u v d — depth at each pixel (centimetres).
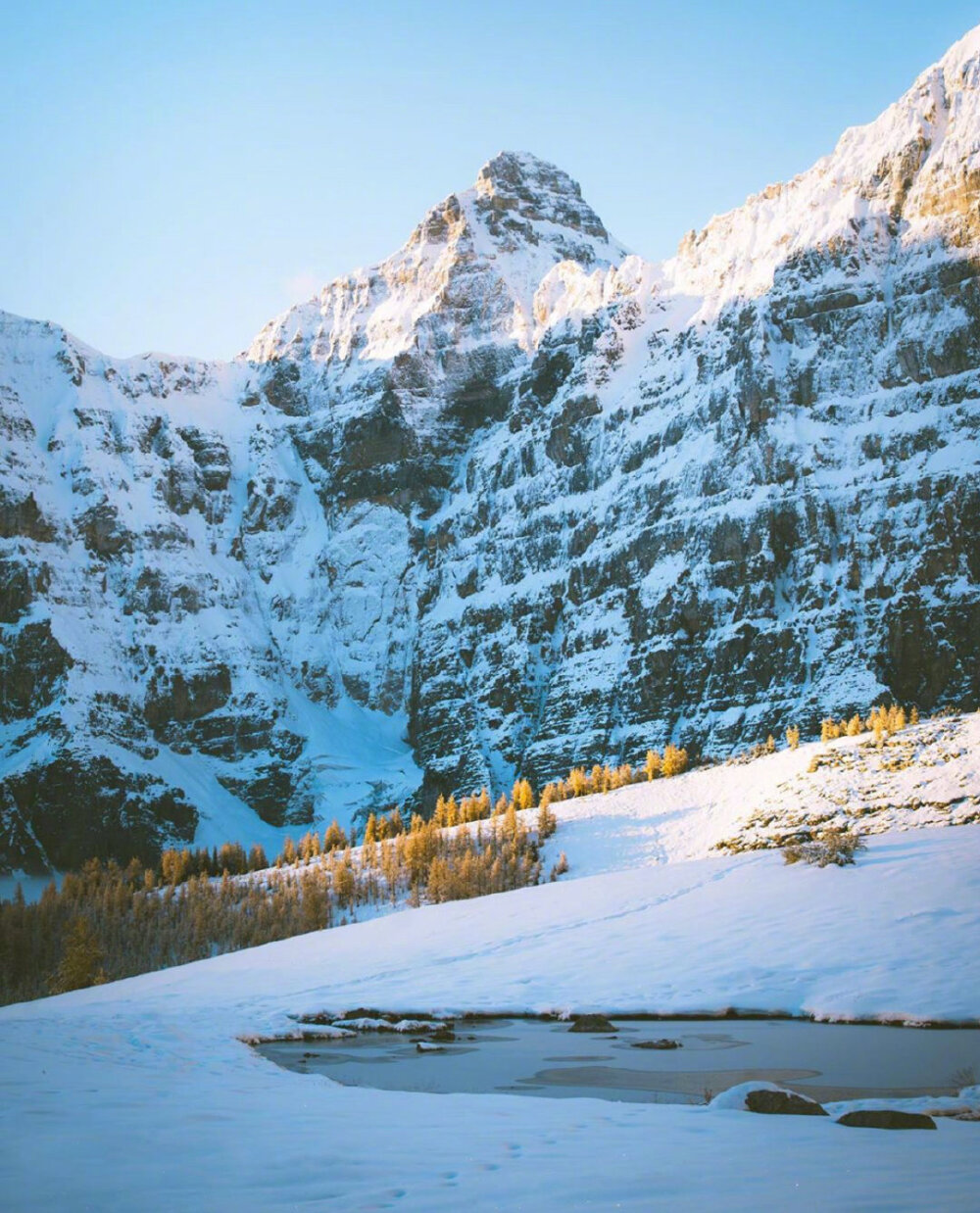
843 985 5403
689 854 13262
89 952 13500
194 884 18438
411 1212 1666
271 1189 1803
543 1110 2667
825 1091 3403
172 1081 3139
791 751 15588
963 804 10962
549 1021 5525
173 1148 2094
